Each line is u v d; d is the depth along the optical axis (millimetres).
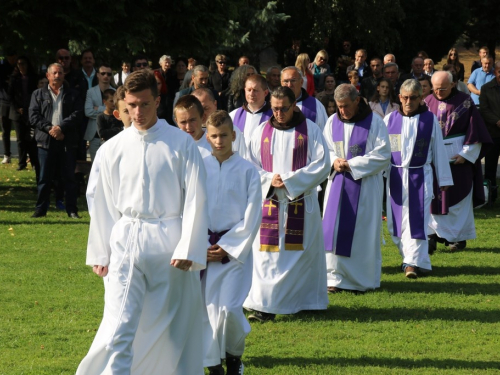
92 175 9398
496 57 81750
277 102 12617
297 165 12656
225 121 10031
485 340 11320
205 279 9852
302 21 51438
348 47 40938
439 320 12305
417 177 15711
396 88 24578
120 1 26516
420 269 15680
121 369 7996
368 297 13820
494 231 20219
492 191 23938
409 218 15602
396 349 10852
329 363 10195
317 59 29328
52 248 17016
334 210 14242
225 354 9633
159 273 8375
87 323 11867
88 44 27109
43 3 26312
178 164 8398
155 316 8414
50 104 19969
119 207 8508
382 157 14180
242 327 9578
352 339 11312
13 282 14188
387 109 20969
